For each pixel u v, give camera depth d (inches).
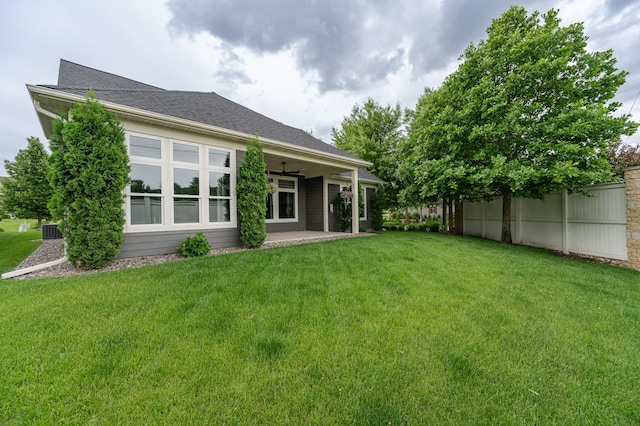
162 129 213.5
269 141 273.9
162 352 77.4
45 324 92.9
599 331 96.3
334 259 199.9
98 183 167.6
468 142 313.0
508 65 289.7
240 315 101.6
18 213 556.4
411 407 59.6
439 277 158.2
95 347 79.6
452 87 338.3
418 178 372.8
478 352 80.9
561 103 259.4
